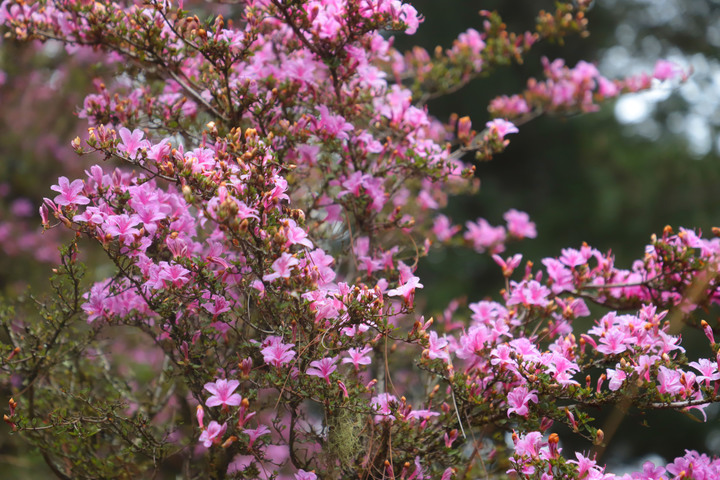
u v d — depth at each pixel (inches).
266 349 99.3
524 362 100.8
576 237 297.4
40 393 108.3
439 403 105.8
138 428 102.6
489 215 299.4
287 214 100.7
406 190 122.6
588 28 318.0
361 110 109.3
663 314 103.0
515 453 99.4
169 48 105.7
